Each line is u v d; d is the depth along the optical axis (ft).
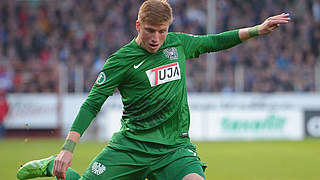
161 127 57.62
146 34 53.57
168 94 57.16
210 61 256.73
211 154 180.55
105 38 304.09
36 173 66.03
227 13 319.06
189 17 319.27
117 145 57.88
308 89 258.98
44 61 287.69
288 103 252.83
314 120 251.60
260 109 248.32
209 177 123.44
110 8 317.01
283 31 308.19
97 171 57.57
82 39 302.25
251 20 319.27
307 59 297.94
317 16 320.50
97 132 239.91
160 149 57.52
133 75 56.49
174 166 56.90
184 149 57.93
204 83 254.88
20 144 214.28
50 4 317.83
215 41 60.80
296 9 321.93
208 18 289.33
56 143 217.77
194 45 60.03
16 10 313.73
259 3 323.37
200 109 246.68
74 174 64.85
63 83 249.34
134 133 57.62
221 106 248.52
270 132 248.73
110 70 56.29
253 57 287.69
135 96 57.16
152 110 57.16
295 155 177.58
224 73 256.73
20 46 296.10
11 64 248.73
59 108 248.52
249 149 199.00
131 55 56.13
